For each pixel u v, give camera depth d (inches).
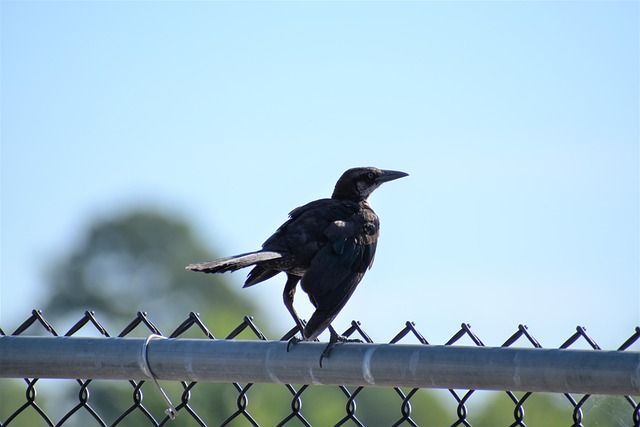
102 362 299.6
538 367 250.1
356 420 322.0
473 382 258.5
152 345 296.0
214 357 287.7
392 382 268.8
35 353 305.7
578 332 290.5
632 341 281.9
